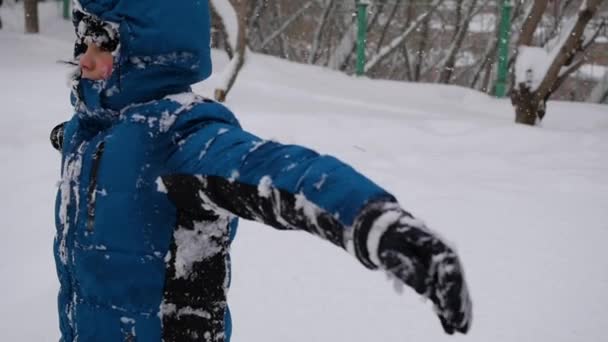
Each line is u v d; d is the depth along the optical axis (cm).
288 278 283
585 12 741
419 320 251
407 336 241
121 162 114
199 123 110
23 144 480
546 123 960
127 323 116
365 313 256
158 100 117
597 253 310
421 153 526
